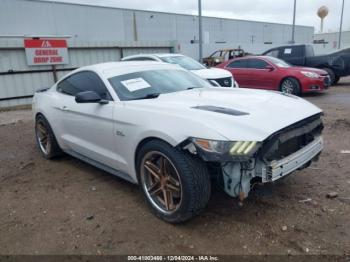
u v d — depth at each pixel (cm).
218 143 277
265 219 330
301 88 1102
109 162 402
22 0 2500
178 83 442
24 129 809
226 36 4206
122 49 1523
